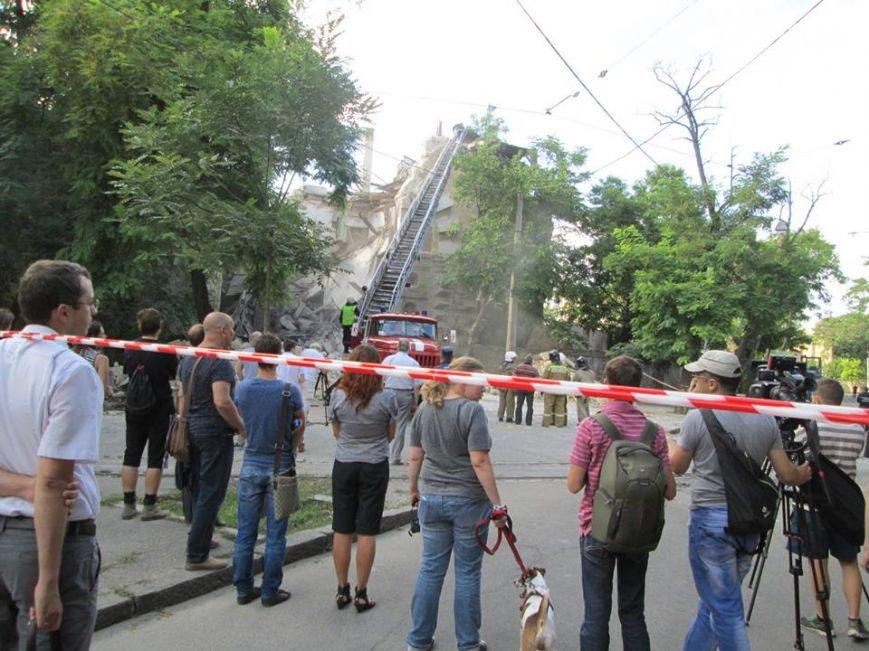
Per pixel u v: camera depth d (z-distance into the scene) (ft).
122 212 35.78
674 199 72.54
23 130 49.14
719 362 11.18
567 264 97.35
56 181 49.93
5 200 47.75
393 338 55.62
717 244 69.00
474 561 12.39
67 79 43.55
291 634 13.53
